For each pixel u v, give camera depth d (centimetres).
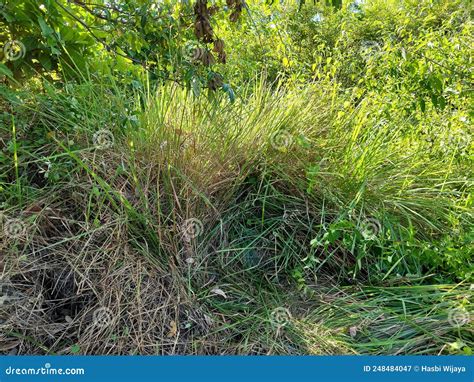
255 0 379
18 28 231
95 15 229
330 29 465
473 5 336
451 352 186
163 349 183
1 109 231
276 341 191
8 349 175
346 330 194
